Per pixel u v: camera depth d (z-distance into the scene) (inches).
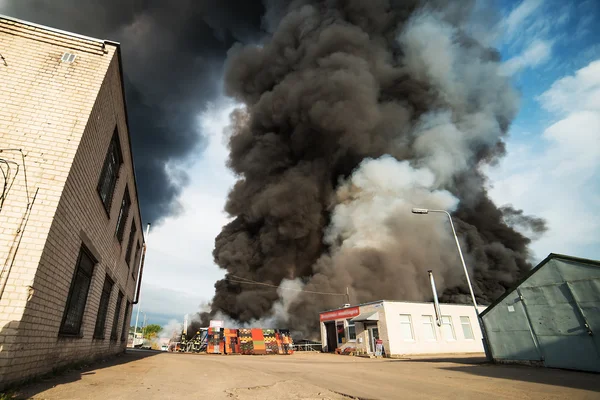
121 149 381.4
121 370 307.9
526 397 213.8
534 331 414.9
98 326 392.2
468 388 253.1
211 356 871.7
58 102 239.1
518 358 427.2
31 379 198.1
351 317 991.0
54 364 239.0
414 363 542.3
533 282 424.8
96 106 254.4
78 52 265.4
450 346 897.5
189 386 232.2
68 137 228.1
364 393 229.9
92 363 358.6
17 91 232.7
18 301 179.5
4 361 166.7
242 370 386.9
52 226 203.3
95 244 319.6
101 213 331.0
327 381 296.7
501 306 456.4
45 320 209.9
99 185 313.9
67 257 239.5
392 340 818.8
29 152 215.2
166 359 546.0
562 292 395.5
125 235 520.1
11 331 172.6
